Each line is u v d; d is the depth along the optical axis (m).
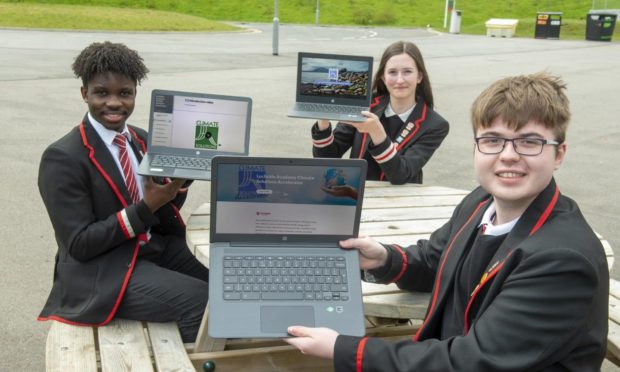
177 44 19.45
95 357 2.46
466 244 2.14
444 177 6.72
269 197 2.23
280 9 39.66
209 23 27.91
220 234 2.23
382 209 3.44
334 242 2.28
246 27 29.64
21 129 7.83
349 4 41.38
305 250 2.25
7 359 3.38
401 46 3.97
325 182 2.24
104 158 2.77
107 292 2.67
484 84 13.00
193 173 2.77
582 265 1.74
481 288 1.95
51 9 25.58
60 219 2.66
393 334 3.03
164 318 2.71
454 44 23.42
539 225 1.89
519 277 1.80
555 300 1.74
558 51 21.36
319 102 4.05
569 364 1.82
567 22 32.81
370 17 37.34
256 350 2.66
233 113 3.00
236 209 2.22
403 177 3.85
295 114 3.86
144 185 2.77
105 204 2.76
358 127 3.77
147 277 2.75
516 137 1.89
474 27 33.53
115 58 2.74
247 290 2.14
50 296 2.84
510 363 1.77
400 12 40.28
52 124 8.13
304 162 2.21
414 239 3.01
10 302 3.92
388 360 1.90
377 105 4.10
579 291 1.75
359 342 1.96
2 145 7.10
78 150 2.72
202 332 2.56
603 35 27.19
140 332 2.64
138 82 2.95
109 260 2.73
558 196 1.96
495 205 2.10
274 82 12.10
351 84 4.02
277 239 2.26
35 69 12.51
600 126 9.45
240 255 2.21
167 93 2.97
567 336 1.76
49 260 4.50
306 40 23.67
